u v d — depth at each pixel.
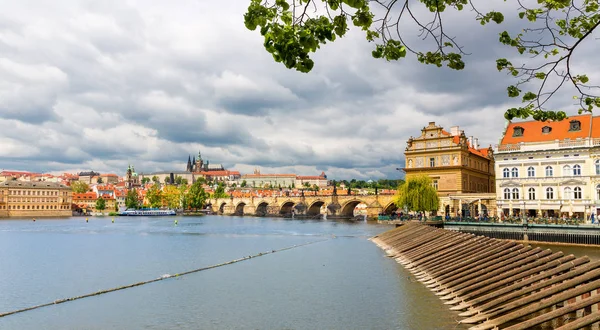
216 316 34.94
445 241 59.31
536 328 26.94
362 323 31.80
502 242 45.66
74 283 49.12
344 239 96.88
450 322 30.56
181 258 68.94
